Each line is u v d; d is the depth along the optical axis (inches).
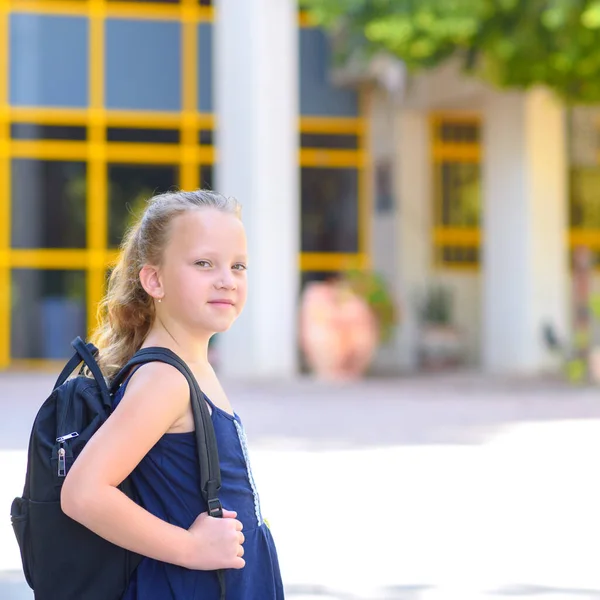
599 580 529.0
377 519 663.1
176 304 221.0
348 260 1845.5
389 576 534.0
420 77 1785.2
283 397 1338.6
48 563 211.2
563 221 1723.7
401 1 1424.7
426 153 1830.7
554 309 1718.8
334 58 1710.1
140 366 215.9
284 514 674.8
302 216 1841.8
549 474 818.8
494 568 551.2
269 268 1529.3
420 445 959.6
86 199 1796.3
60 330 1788.9
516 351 1723.7
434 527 642.8
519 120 1701.5
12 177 1780.3
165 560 208.1
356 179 1851.6
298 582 522.3
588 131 1849.2
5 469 813.2
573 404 1288.1
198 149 1819.6
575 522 657.6
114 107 1801.2
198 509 214.7
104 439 208.5
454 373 1743.4
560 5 1347.2
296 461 869.8
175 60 1815.9
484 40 1445.6
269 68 1519.4
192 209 222.1
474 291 1887.3
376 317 1641.2
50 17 1787.6
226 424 220.5
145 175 1812.3
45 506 210.4
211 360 1654.8
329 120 1843.0
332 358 1585.9
